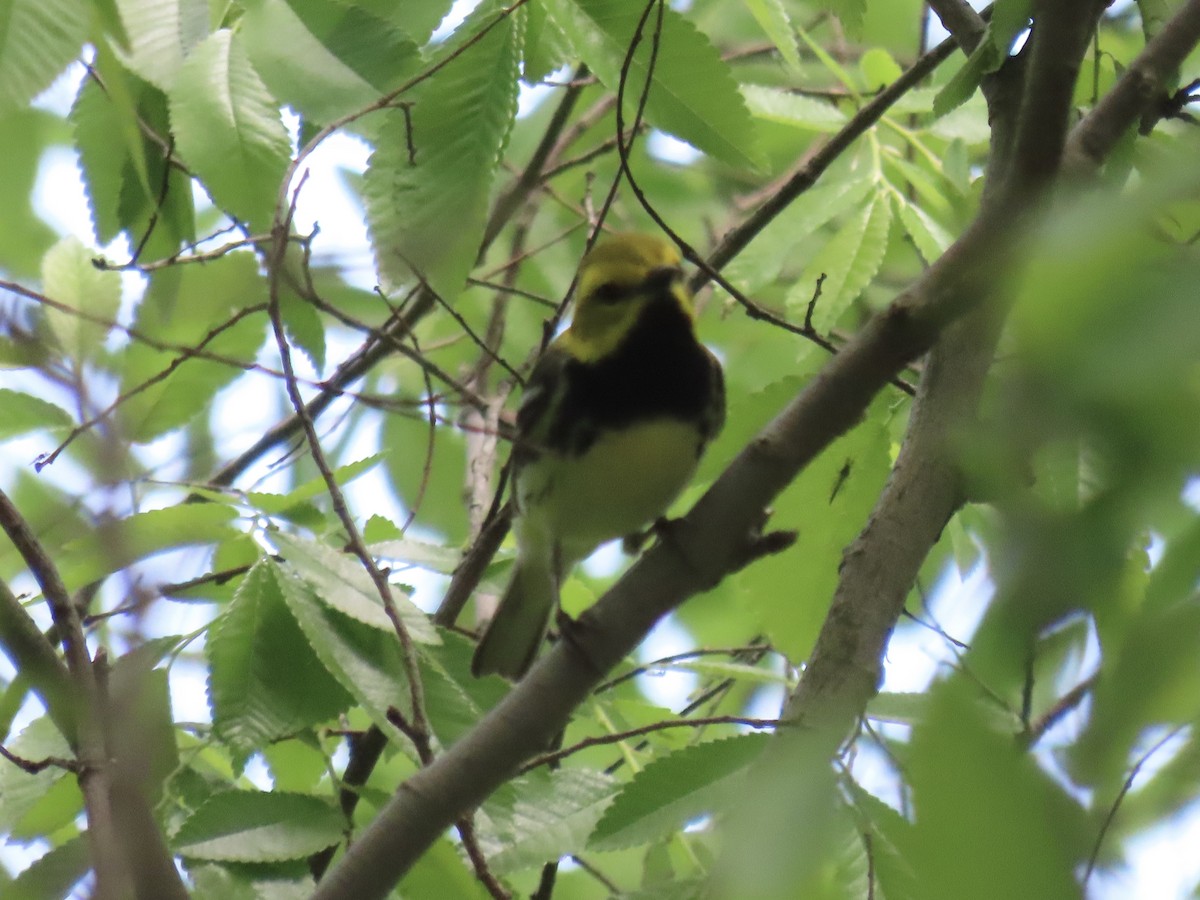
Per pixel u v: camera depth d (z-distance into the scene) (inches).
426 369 370.6
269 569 319.9
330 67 302.4
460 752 266.2
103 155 369.1
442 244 288.0
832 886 178.9
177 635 324.8
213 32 312.7
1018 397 119.1
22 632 263.9
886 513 266.5
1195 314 100.0
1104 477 121.8
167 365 389.7
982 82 305.0
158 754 316.8
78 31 246.7
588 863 424.2
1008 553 123.4
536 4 333.1
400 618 291.6
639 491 366.3
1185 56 295.3
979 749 119.2
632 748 385.4
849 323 565.9
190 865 305.9
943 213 443.8
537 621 400.2
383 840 262.5
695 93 313.3
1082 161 279.7
